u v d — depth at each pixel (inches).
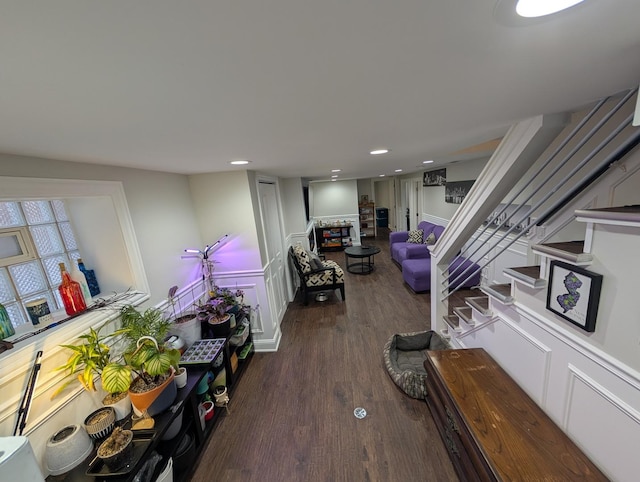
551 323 54.3
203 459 72.1
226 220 109.5
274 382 99.7
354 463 68.5
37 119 30.4
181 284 95.5
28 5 13.6
